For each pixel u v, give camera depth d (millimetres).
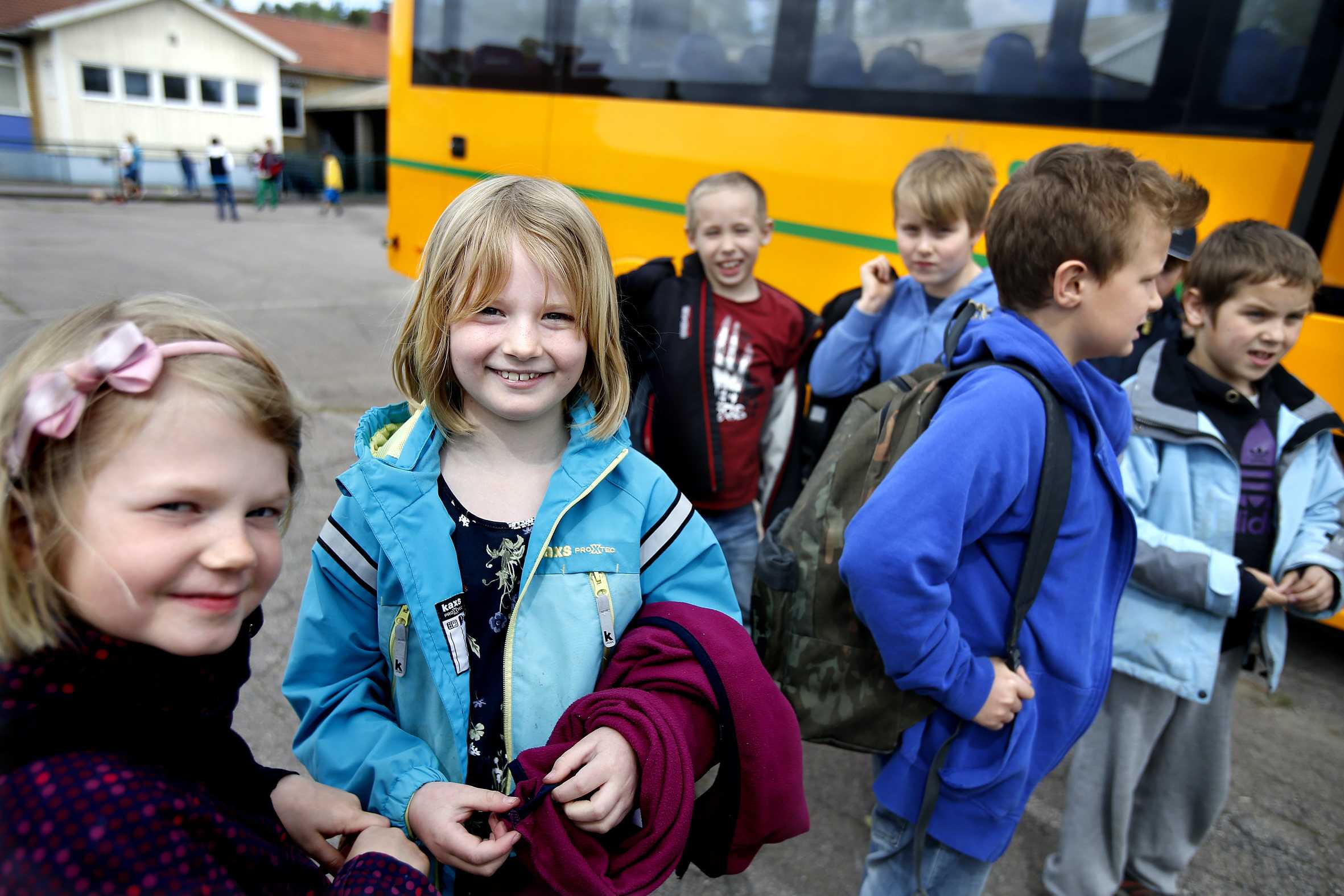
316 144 30797
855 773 2480
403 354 1126
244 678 847
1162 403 1732
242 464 757
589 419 1131
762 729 1039
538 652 1062
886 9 3746
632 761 961
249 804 847
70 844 633
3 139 21781
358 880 839
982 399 1277
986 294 2193
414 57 5898
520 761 968
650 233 4605
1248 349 1708
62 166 21859
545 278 1009
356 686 1098
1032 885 2068
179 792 709
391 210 6359
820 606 1458
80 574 703
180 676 745
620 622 1108
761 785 1040
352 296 8664
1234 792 2471
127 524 705
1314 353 2914
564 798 915
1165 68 3160
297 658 1099
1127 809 1772
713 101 4285
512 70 5207
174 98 25438
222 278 9297
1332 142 2805
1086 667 1365
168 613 729
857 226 3887
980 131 3564
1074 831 1833
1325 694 3023
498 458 1115
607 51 4695
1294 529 1749
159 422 713
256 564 792
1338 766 2615
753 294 2477
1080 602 1357
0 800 653
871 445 1483
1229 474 1682
